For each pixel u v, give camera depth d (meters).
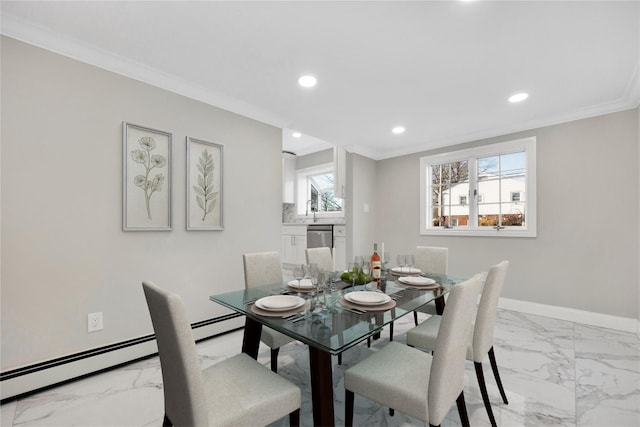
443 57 2.12
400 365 1.41
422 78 2.43
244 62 2.21
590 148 3.03
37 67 1.86
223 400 1.15
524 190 3.51
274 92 2.70
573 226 3.12
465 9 1.64
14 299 1.77
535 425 1.56
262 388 1.23
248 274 2.25
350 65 2.24
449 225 4.14
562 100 2.82
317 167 5.91
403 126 3.58
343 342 1.20
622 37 1.87
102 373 2.08
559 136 3.22
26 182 1.81
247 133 3.05
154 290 1.07
